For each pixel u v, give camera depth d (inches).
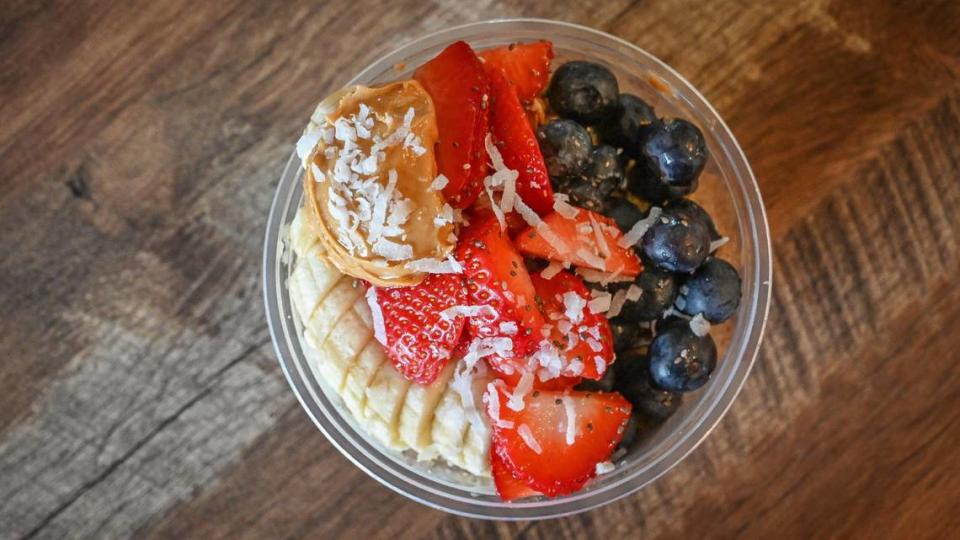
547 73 13.6
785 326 14.5
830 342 14.5
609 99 13.3
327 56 14.6
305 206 13.5
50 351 14.6
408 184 12.3
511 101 12.8
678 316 13.3
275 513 14.4
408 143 12.2
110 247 14.6
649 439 13.6
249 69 14.6
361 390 13.1
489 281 12.4
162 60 14.6
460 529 14.4
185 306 14.6
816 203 14.5
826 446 14.4
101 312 14.6
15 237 14.6
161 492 14.5
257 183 14.6
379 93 12.5
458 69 12.7
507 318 12.4
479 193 12.7
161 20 14.6
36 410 14.6
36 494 14.6
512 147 12.8
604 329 12.8
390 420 13.0
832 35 14.6
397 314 12.7
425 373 12.7
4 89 14.6
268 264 13.9
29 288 14.6
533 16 14.7
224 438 14.5
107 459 14.6
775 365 14.5
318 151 12.5
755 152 14.6
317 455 14.5
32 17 14.6
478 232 12.4
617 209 13.2
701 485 14.4
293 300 13.6
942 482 14.4
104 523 14.6
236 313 14.5
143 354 14.6
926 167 14.5
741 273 13.9
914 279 14.5
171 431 14.5
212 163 14.6
